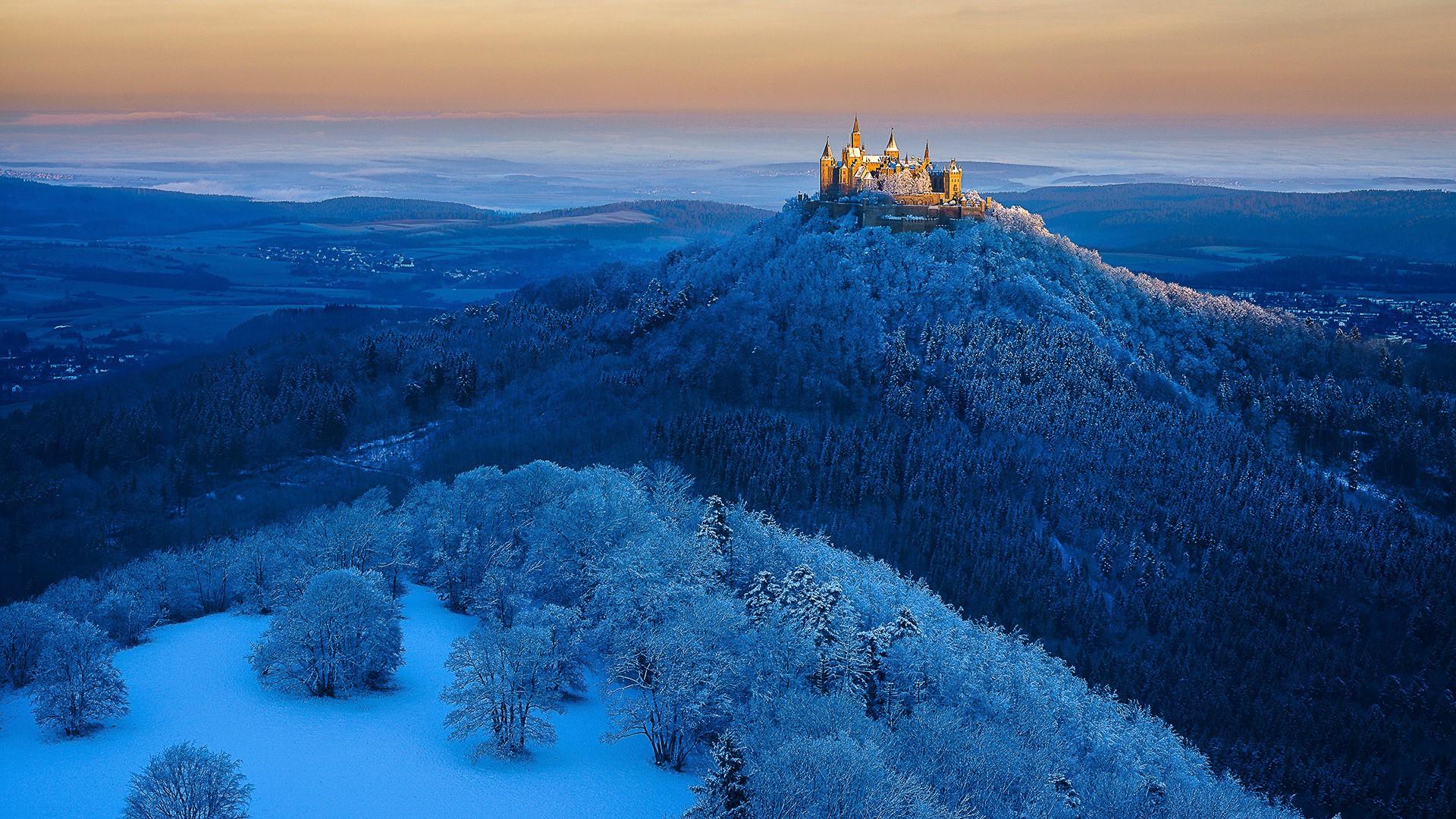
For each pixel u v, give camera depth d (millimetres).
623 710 116562
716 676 115188
